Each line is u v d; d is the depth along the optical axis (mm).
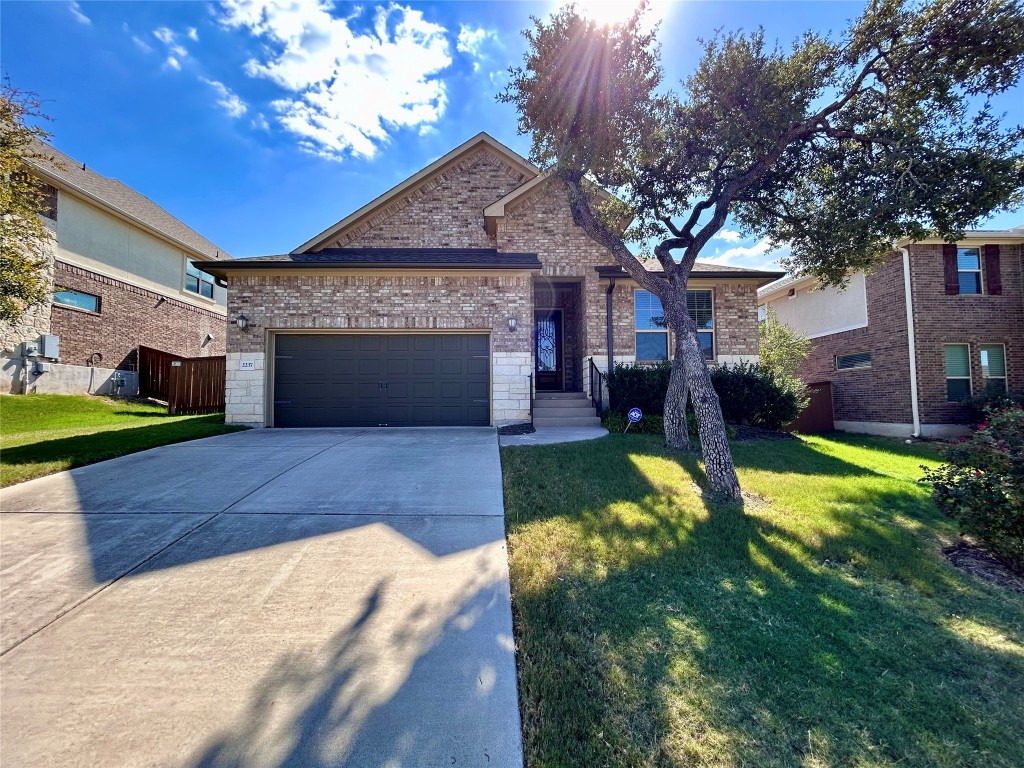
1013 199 5953
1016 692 2359
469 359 10148
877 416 13586
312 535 3934
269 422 9836
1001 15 5562
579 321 12297
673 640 2660
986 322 12586
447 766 1857
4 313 8312
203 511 4418
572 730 2031
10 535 3855
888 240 7723
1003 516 3801
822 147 7227
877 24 6160
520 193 11391
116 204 15328
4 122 8102
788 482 6023
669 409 7602
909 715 2172
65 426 10164
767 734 2025
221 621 2758
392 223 12453
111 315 14898
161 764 1838
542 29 6477
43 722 2025
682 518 4547
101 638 2592
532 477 5648
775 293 17859
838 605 3121
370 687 2258
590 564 3549
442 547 3766
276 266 9648
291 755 1887
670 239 7434
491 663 2449
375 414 9984
